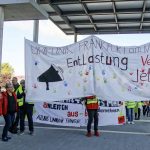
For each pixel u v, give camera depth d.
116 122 12.36
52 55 10.72
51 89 10.69
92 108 10.93
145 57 10.48
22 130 11.27
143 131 12.76
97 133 11.21
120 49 10.54
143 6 19.09
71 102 12.11
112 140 10.42
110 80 10.50
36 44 10.76
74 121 12.11
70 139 10.41
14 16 16.36
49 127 13.07
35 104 12.25
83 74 10.55
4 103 9.70
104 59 10.52
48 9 20.20
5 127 9.89
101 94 10.50
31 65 10.77
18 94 11.05
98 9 20.39
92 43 10.52
